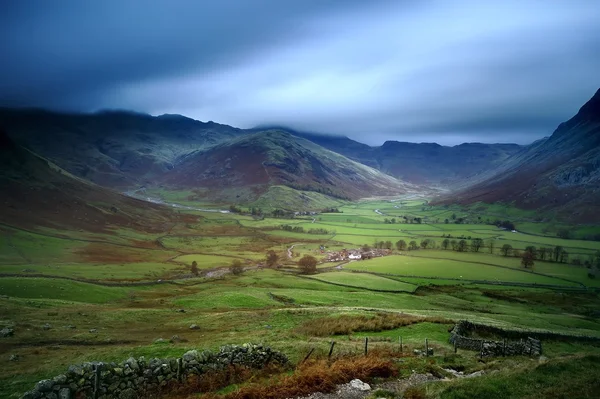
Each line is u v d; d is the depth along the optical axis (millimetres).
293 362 31047
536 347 44625
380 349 39094
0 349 37875
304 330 52625
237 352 28203
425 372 29750
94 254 183125
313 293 109062
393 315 66062
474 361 36938
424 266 172000
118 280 125438
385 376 28250
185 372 25109
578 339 60781
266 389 23766
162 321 59625
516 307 116000
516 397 23141
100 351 35406
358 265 174000
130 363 23328
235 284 127188
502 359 38844
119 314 62219
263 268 170500
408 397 23250
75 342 42156
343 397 23922
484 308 106875
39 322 50781
